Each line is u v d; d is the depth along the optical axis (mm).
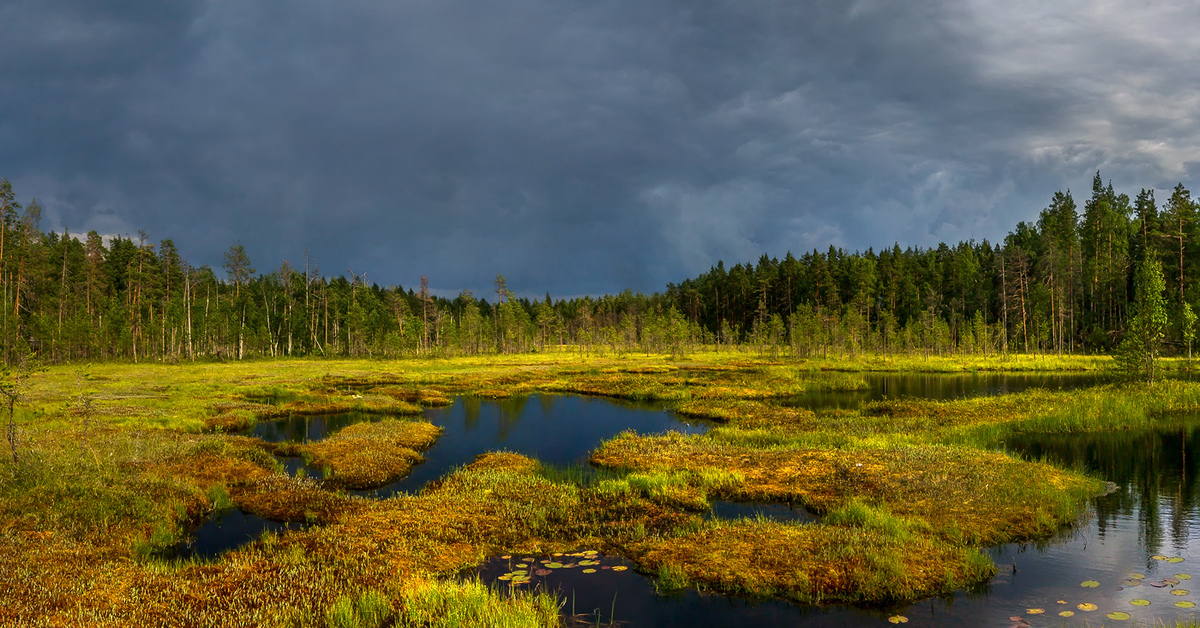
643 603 10953
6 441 19844
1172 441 25672
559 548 13727
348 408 38594
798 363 82000
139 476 17641
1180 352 69500
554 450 26641
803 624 10102
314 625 9133
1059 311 90188
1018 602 10852
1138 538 14227
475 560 12875
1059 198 125688
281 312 118312
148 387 46656
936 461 20047
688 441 25734
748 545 12961
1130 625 9852
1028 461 21344
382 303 133625
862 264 135875
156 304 96250
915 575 11555
